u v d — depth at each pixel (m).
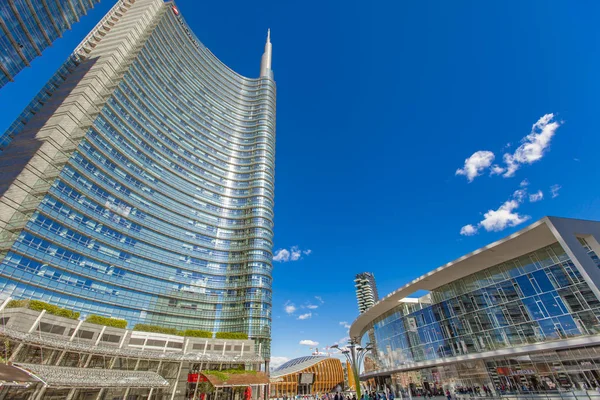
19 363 20.61
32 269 42.44
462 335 42.66
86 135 56.19
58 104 57.66
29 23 45.62
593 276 29.11
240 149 105.00
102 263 54.03
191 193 81.56
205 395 38.59
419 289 51.06
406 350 54.31
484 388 38.03
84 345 28.25
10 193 43.34
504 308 37.94
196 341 44.81
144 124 74.56
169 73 91.19
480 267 41.56
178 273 67.94
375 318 69.88
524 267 37.25
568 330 31.09
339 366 103.56
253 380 40.94
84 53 71.69
